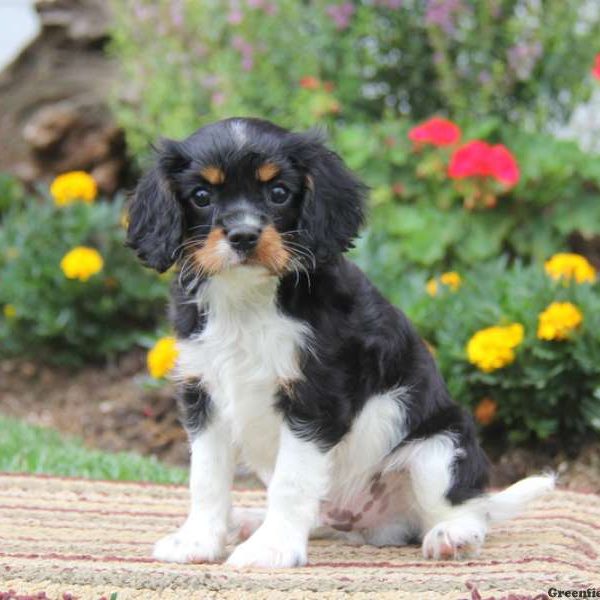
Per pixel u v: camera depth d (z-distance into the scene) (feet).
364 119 29.94
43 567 11.85
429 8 28.76
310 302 12.82
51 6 36.50
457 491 13.80
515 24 28.84
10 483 17.83
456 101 28.35
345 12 29.07
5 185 33.55
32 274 27.58
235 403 12.98
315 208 13.01
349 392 12.91
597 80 25.96
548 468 20.77
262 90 29.27
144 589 11.28
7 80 36.24
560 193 27.22
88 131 34.50
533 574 12.07
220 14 30.25
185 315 13.25
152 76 31.17
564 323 20.10
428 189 27.50
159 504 16.80
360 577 11.75
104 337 27.86
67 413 26.07
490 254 26.63
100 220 28.04
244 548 12.66
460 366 21.13
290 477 12.73
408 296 22.90
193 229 13.04
